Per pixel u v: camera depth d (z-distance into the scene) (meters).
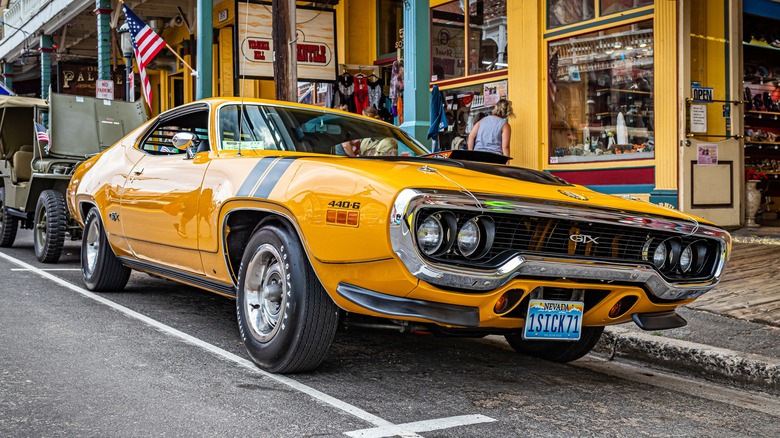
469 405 3.75
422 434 3.26
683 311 5.91
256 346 4.18
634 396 4.15
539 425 3.49
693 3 10.13
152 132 5.91
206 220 4.56
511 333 4.13
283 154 4.70
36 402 3.54
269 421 3.37
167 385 3.87
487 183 3.79
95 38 25.00
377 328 3.96
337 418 3.44
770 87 12.31
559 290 3.88
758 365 4.53
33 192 8.89
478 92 12.59
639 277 3.87
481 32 12.54
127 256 5.97
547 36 11.54
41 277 7.36
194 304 6.21
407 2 10.02
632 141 10.55
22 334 4.89
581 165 11.09
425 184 3.51
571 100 11.28
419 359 4.72
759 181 10.93
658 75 10.16
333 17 12.98
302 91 16.64
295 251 3.93
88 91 21.89
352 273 3.63
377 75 15.38
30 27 23.81
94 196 6.21
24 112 10.24
